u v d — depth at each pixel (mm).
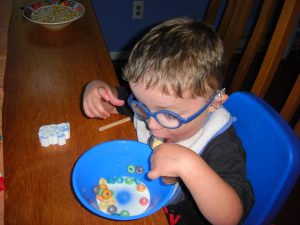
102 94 788
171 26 673
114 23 2439
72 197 591
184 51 623
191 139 757
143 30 2502
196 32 656
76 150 696
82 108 813
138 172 659
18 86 875
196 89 614
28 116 777
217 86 671
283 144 671
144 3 2385
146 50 641
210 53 642
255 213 745
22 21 1211
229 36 1306
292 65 2623
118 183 649
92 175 636
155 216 565
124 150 659
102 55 1034
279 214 1502
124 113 838
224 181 617
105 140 726
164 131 694
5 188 604
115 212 585
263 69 1029
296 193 1611
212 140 744
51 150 690
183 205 836
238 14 1252
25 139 713
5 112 786
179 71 605
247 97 767
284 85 2400
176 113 642
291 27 949
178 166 579
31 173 637
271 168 703
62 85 890
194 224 827
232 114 813
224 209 596
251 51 1207
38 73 932
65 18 1205
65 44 1084
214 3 1542
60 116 785
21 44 1072
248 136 771
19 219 553
